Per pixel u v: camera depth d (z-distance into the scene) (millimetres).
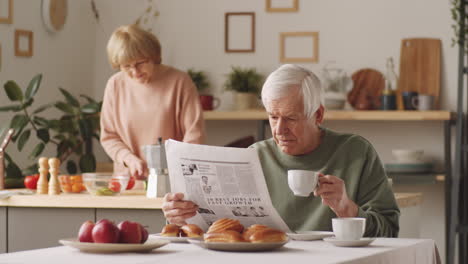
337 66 4766
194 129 3199
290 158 1982
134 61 3061
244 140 4438
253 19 4863
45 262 1246
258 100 4785
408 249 1513
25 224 2734
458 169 4238
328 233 1663
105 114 3289
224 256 1333
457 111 4352
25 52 4258
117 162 3223
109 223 1400
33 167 3951
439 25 4645
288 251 1414
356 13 4750
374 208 1894
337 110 4586
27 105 3971
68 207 2684
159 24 4980
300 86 1847
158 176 2633
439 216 4629
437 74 4625
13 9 4160
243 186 1631
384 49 4711
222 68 4910
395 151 4504
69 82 4738
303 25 4816
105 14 5027
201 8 4938
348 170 1960
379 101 4680
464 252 4379
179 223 1679
